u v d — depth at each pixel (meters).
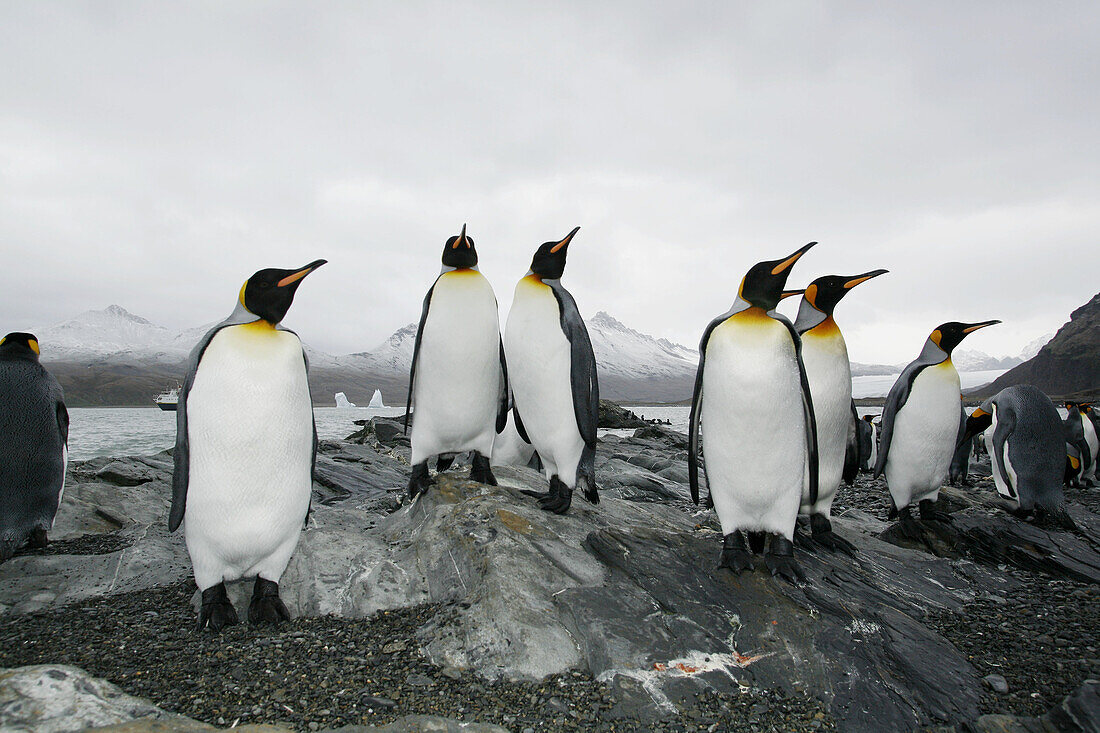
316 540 4.55
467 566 4.13
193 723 2.58
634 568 4.10
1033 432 6.77
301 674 3.18
